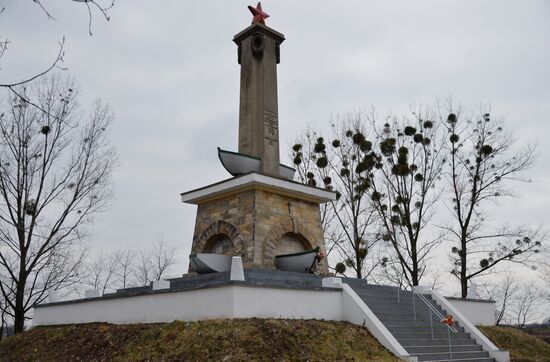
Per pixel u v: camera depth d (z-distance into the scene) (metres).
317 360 14.38
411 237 34.47
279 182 21.81
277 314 16.38
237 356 13.52
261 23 24.88
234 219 21.95
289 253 22.36
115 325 18.45
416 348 17.28
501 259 33.16
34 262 26.73
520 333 25.02
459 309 23.91
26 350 19.12
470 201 34.56
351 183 36.78
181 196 23.83
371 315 17.45
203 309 16.16
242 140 23.89
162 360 14.42
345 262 35.69
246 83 24.42
